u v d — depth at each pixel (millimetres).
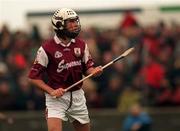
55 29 23219
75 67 23406
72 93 23438
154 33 43438
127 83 41656
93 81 41656
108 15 46500
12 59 42312
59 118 23281
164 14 45875
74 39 23547
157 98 41562
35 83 23391
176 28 44438
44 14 46062
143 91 41594
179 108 41344
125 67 41969
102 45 42750
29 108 41312
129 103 41219
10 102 41281
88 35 43625
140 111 39062
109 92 41500
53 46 23297
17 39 43531
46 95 23547
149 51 42531
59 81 23391
